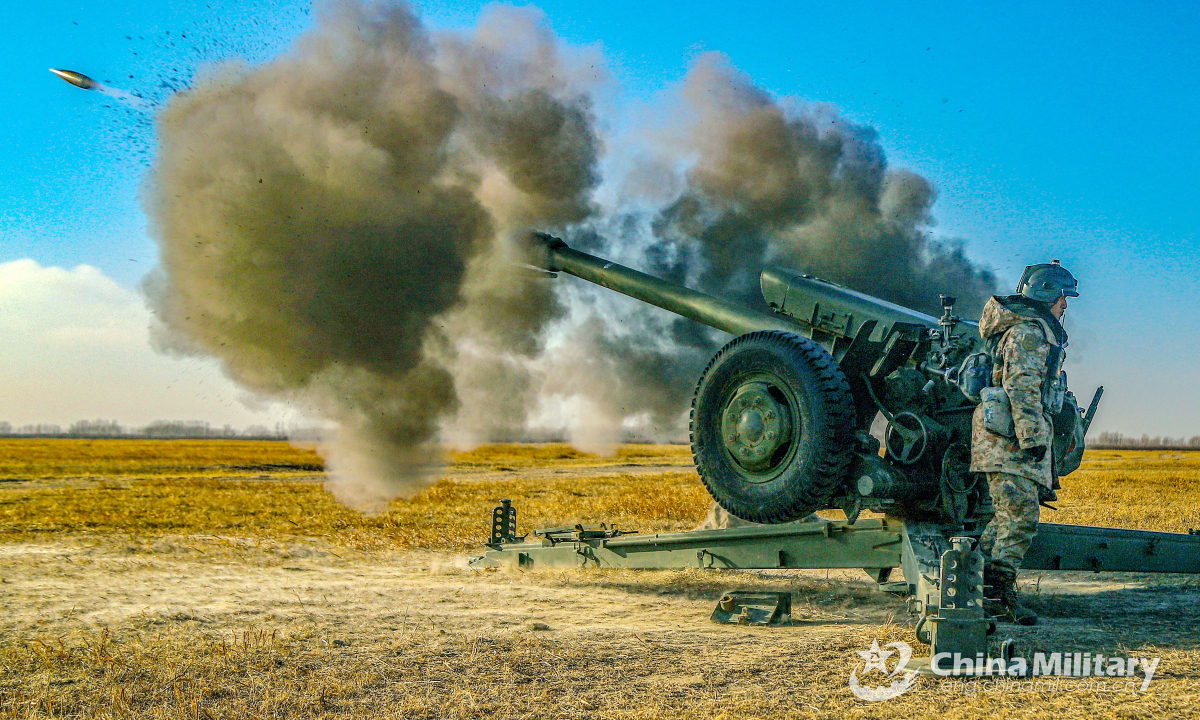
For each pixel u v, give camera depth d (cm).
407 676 469
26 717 406
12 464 5222
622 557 800
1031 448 545
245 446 10662
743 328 733
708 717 398
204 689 444
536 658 504
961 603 479
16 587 758
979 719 394
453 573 909
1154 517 1372
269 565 970
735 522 894
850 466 600
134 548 1093
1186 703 415
